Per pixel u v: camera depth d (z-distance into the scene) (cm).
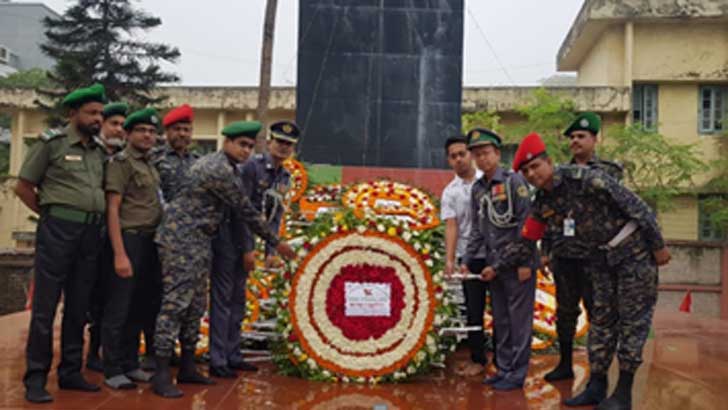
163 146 484
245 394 416
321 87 773
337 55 777
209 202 424
